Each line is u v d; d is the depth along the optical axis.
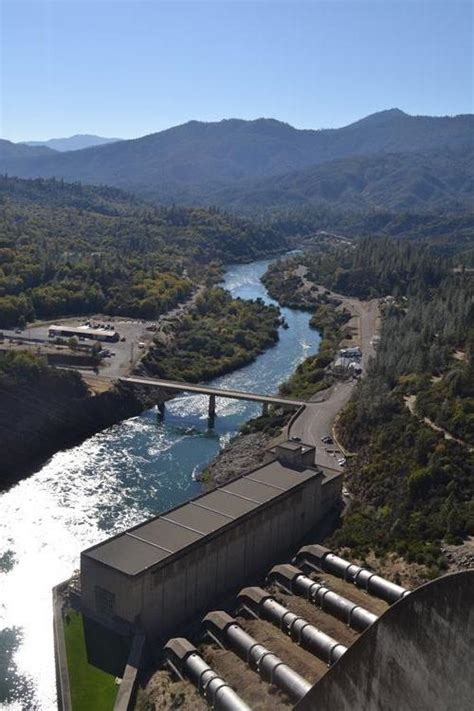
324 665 84.00
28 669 90.81
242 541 108.31
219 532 102.88
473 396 152.62
